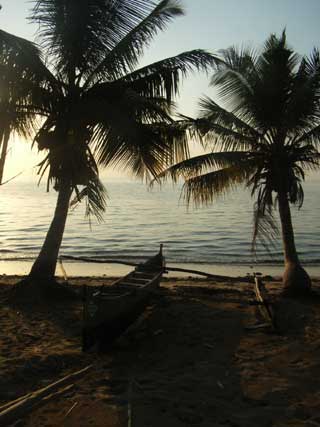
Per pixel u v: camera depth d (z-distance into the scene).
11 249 31.61
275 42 13.05
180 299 12.59
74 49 11.42
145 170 12.50
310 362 7.61
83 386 6.62
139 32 11.82
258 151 13.30
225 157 12.82
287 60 12.87
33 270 12.44
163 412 5.80
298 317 10.66
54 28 11.22
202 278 18.97
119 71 11.98
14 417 5.14
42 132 11.75
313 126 12.61
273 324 9.55
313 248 32.44
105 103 11.13
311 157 12.78
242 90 12.91
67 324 10.07
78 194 11.99
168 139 12.18
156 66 12.02
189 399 6.21
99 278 18.23
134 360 7.92
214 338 9.15
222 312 11.08
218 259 27.84
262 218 13.46
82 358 7.93
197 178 13.38
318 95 12.00
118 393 6.40
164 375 7.14
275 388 6.58
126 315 9.26
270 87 12.52
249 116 13.02
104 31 11.46
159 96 12.16
